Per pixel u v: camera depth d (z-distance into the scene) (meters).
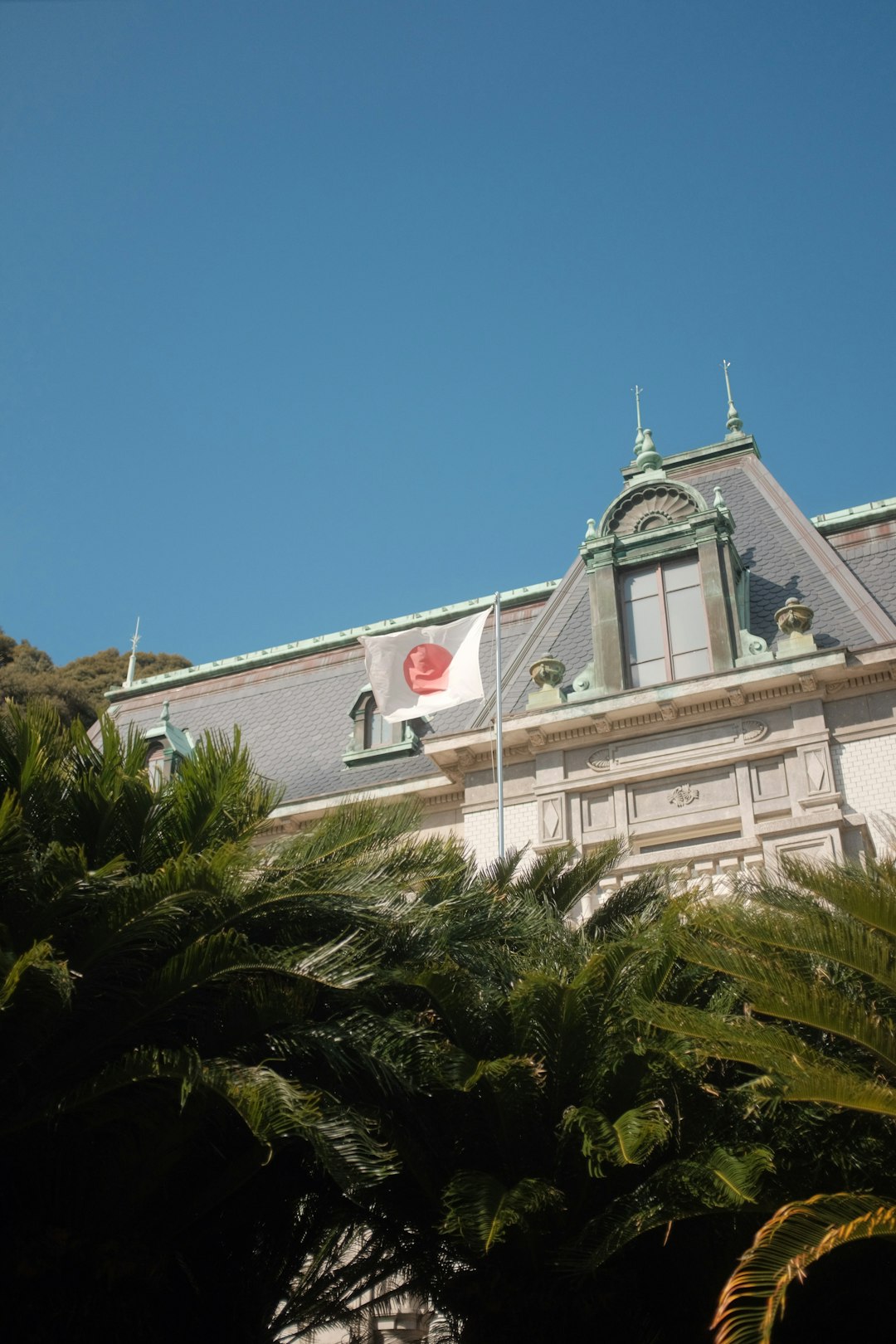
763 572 27.00
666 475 30.12
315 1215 15.55
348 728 31.06
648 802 24.41
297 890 13.56
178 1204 14.31
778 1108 13.64
